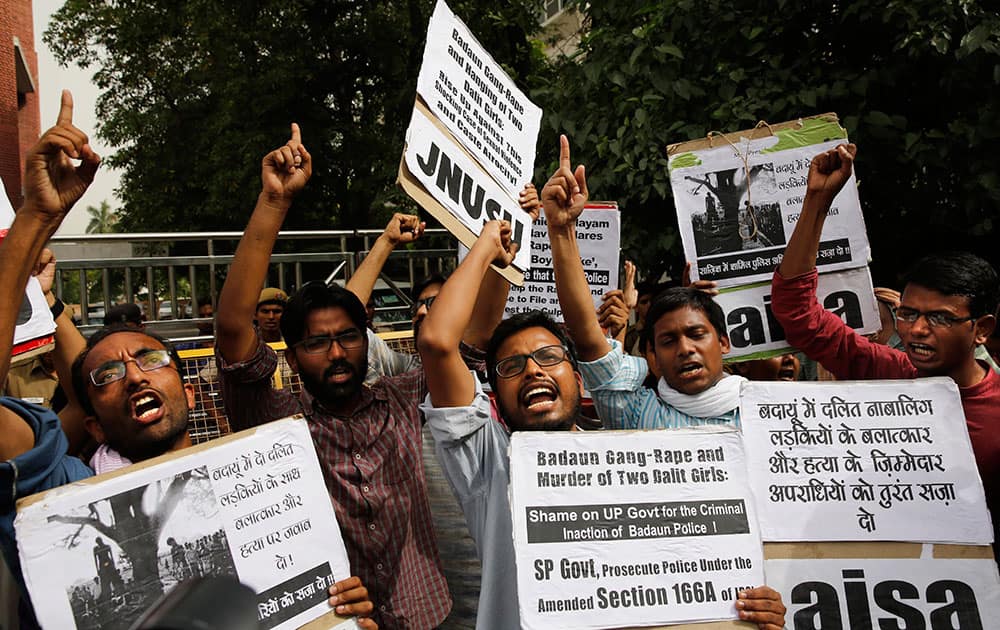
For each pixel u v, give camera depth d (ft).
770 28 16.61
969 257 8.30
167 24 59.67
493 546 7.61
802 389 7.87
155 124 59.82
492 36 39.11
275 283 25.79
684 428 7.53
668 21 17.43
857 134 15.42
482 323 9.87
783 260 10.22
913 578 7.39
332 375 8.87
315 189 56.59
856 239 11.07
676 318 9.19
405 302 25.35
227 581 2.69
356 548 8.55
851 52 16.71
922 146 14.80
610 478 7.28
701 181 11.62
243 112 53.83
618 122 17.83
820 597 7.37
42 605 6.09
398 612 8.50
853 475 7.65
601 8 19.61
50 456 7.13
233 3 52.95
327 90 56.90
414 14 53.01
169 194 60.44
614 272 14.42
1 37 46.50
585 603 6.95
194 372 12.87
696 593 7.08
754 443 7.72
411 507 8.96
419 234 12.49
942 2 14.05
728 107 15.88
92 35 63.26
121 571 6.40
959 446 7.69
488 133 9.53
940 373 8.32
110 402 7.94
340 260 23.49
